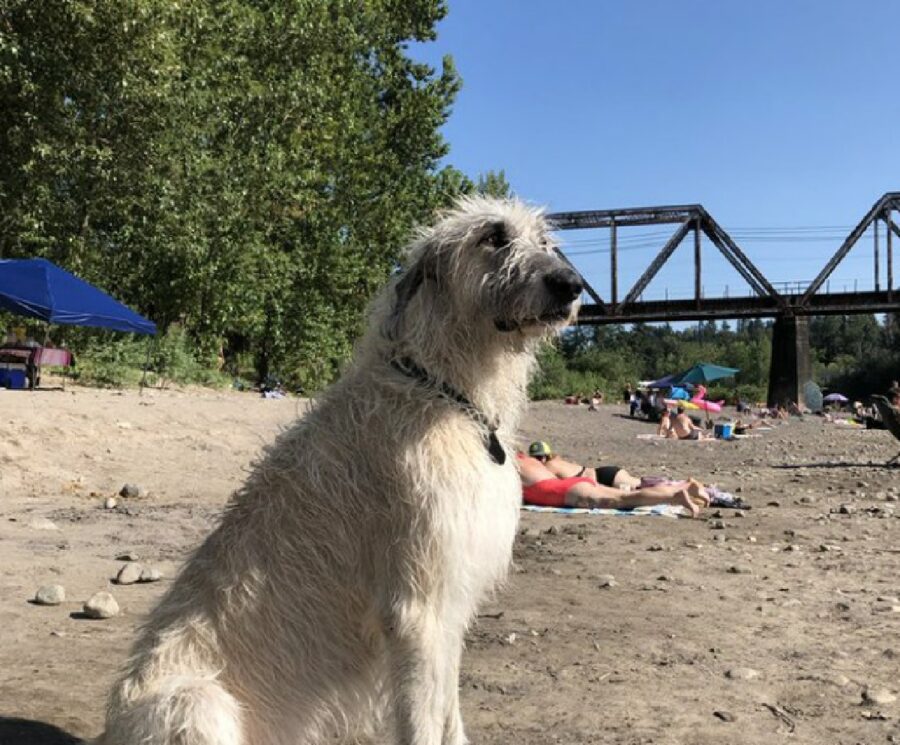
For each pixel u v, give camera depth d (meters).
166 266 28.23
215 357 31.33
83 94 22.12
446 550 3.52
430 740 3.50
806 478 17.70
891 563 8.80
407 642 3.49
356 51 38.00
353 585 3.59
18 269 20.19
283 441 3.83
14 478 11.33
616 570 8.34
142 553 8.05
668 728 4.61
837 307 72.12
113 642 5.67
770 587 7.72
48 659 5.35
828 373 118.19
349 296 35.62
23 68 20.80
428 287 3.84
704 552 9.27
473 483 3.63
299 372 34.50
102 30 21.50
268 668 3.45
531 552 9.12
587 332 125.06
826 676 5.40
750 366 124.56
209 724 3.04
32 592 6.68
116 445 13.52
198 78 24.86
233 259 28.67
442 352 3.76
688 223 75.75
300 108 28.92
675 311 76.00
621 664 5.60
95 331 26.20
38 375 20.80
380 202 36.88
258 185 28.09
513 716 4.76
